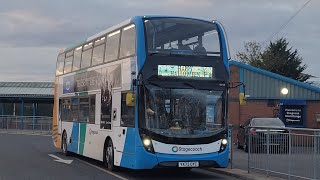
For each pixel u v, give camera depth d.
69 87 19.95
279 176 12.96
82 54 18.39
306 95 29.34
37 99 51.12
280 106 29.20
